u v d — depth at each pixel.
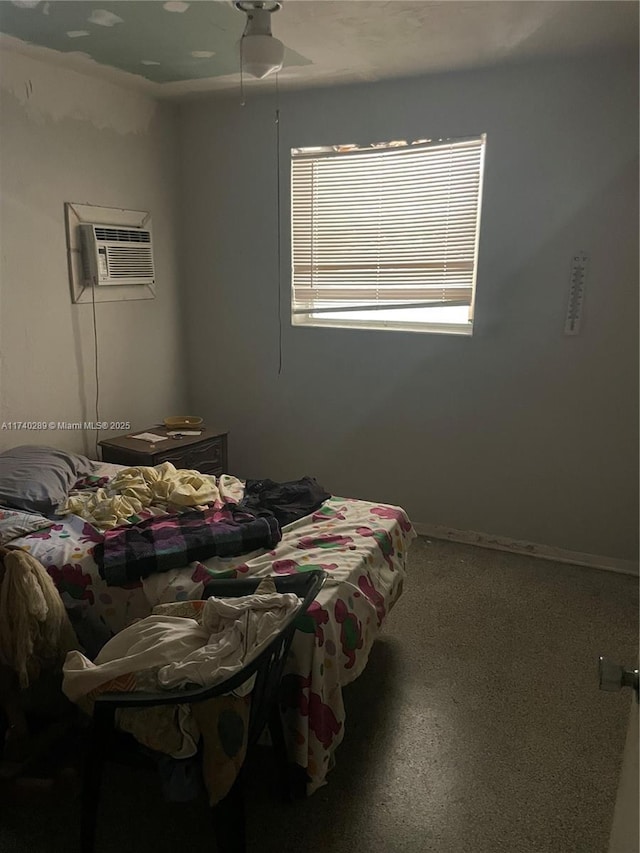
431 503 3.50
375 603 1.99
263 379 3.82
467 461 3.36
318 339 3.61
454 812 1.72
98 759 1.44
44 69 2.84
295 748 1.67
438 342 3.30
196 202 3.76
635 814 0.94
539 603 2.79
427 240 3.30
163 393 3.84
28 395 2.97
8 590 1.70
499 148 2.98
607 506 3.09
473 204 3.15
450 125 3.06
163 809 1.71
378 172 3.34
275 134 3.46
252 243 3.67
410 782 1.82
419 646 2.46
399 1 2.13
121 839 1.62
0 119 2.69
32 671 1.75
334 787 1.79
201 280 3.86
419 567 3.12
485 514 3.37
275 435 3.87
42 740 1.84
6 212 2.77
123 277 3.35
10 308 2.83
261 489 2.58
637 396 2.93
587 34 2.47
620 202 2.81
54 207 2.98
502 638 2.52
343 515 2.37
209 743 1.39
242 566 1.96
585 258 2.92
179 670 1.38
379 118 3.21
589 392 3.03
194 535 2.05
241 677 1.34
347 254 3.51
